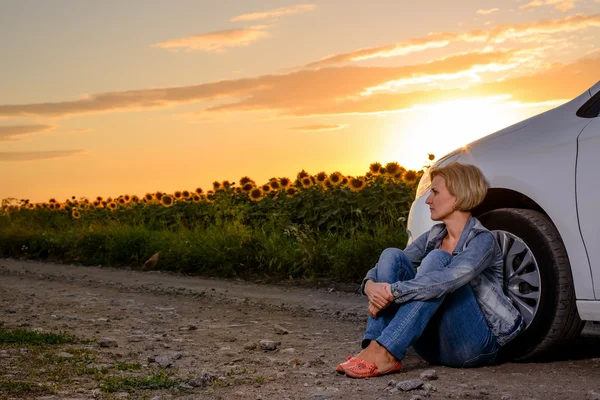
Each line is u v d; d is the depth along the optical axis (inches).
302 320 240.2
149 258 458.3
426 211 180.5
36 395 123.8
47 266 485.4
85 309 260.2
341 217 412.2
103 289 341.1
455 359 148.6
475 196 146.8
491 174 163.9
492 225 164.6
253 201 489.7
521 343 156.9
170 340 191.0
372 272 146.9
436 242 154.2
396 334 139.7
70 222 636.7
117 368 148.9
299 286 346.6
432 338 150.0
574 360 160.9
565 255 153.2
